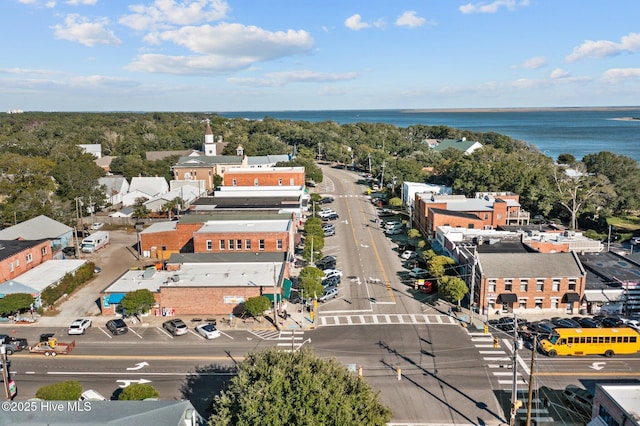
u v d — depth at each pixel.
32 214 89.06
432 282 61.81
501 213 86.56
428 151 176.75
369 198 127.38
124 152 185.00
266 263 62.00
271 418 25.47
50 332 51.22
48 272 63.56
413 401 38.00
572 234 74.06
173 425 28.30
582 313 55.38
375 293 61.34
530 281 54.81
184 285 55.16
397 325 51.97
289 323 52.59
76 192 104.06
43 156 142.50
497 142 195.62
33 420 28.69
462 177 111.38
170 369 43.09
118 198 119.50
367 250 81.00
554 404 37.69
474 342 48.09
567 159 167.88
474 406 37.44
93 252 80.75
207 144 153.75
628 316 54.94
